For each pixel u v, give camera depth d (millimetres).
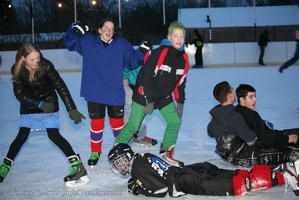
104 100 3875
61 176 3758
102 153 4512
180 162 3805
